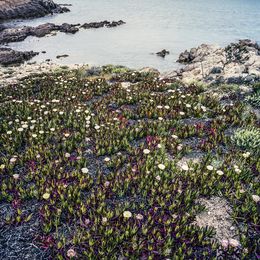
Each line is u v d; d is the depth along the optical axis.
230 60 24.53
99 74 22.39
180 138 10.23
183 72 24.28
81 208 6.63
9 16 52.81
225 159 8.73
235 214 6.77
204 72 20.78
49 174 7.95
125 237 6.09
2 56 32.94
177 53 37.31
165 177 7.86
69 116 11.49
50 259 5.72
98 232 6.14
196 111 12.02
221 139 9.98
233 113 11.92
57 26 48.25
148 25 54.41
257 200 6.94
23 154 8.90
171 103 12.73
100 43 41.56
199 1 97.19
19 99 14.84
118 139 9.86
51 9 63.12
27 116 11.60
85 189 7.54
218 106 12.62
